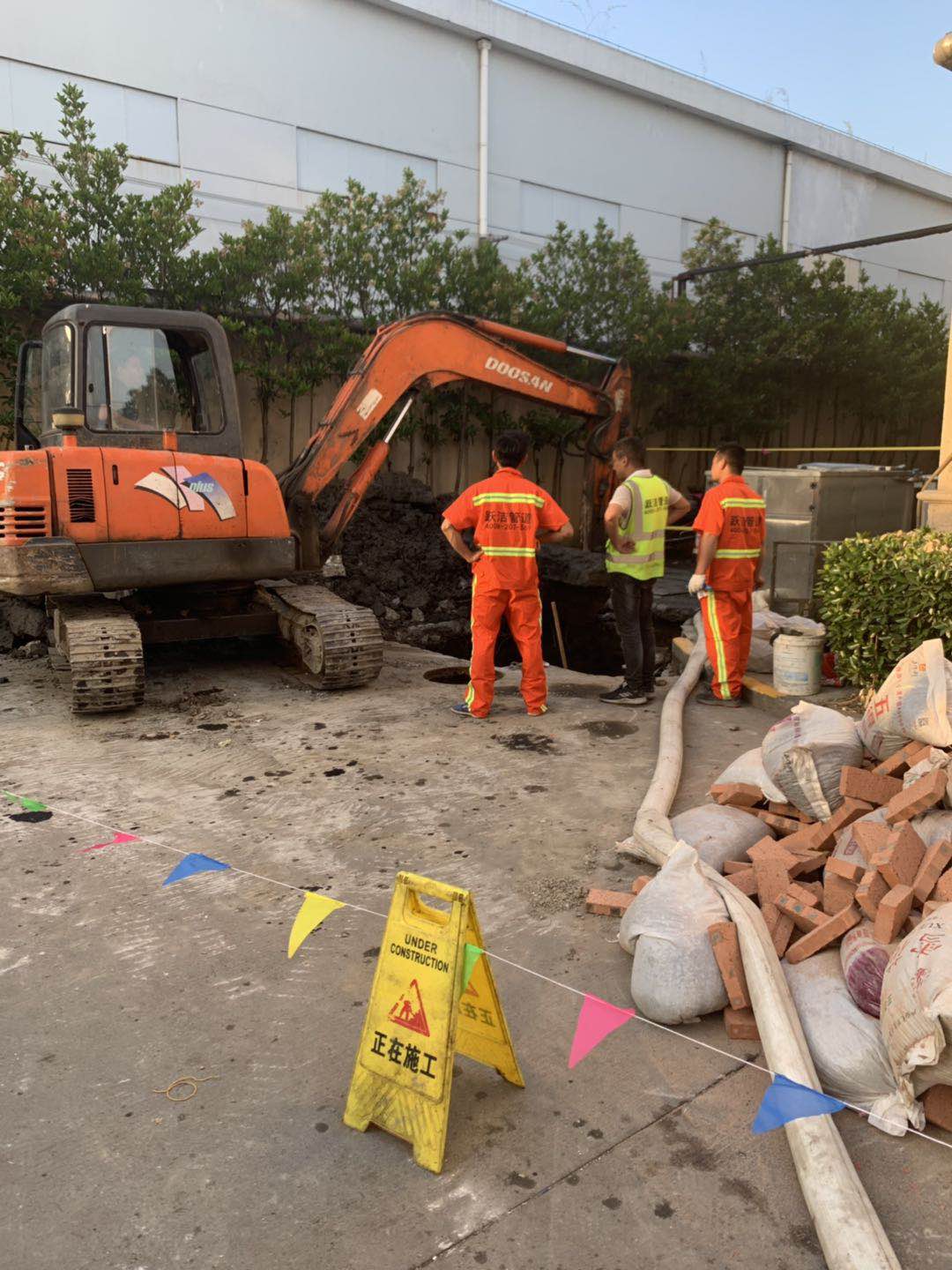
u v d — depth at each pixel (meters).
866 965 2.56
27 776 5.00
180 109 12.09
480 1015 2.46
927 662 3.57
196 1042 2.70
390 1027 2.31
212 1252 1.97
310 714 6.32
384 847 4.09
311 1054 2.65
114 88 11.64
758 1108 2.42
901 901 2.62
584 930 3.35
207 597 7.52
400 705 6.62
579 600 12.40
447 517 6.10
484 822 4.37
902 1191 2.11
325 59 13.12
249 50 12.48
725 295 15.98
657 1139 2.30
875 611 5.53
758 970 2.65
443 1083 2.20
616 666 11.82
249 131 12.65
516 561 6.05
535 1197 2.12
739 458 6.05
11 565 5.81
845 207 20.12
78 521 6.00
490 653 6.16
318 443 8.02
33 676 7.38
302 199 13.23
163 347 6.52
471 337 9.11
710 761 5.21
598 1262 1.94
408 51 13.78
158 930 3.35
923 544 5.66
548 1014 2.84
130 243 10.38
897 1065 2.29
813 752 3.61
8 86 10.98
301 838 4.19
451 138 14.35
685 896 2.92
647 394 15.50
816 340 15.91
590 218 16.06
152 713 6.32
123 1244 1.99
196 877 3.77
